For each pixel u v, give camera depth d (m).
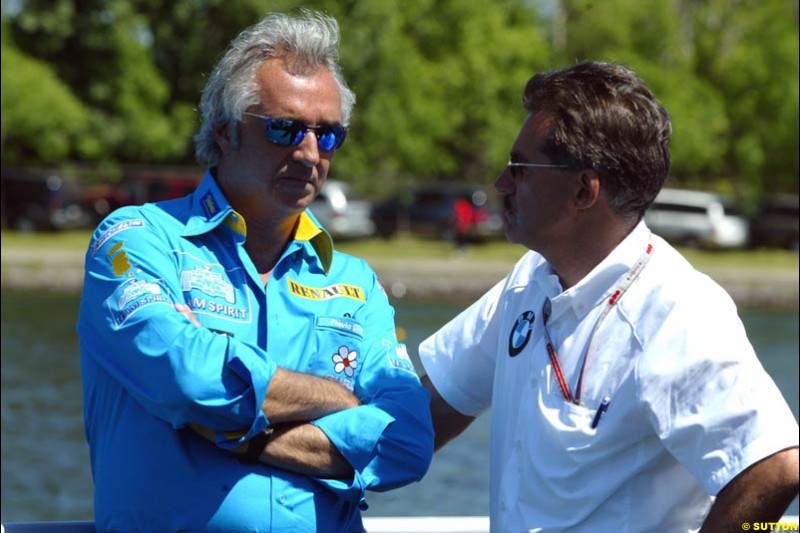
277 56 8.58
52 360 47.44
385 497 28.31
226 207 8.65
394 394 8.83
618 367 8.06
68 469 31.12
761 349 55.34
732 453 7.61
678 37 108.81
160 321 8.04
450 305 74.19
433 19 105.62
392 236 97.19
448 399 9.71
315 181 8.68
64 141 88.81
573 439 8.11
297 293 8.84
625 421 8.01
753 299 79.12
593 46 107.19
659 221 100.69
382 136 95.50
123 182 92.00
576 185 8.14
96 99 91.31
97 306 8.35
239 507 8.20
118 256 8.39
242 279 8.66
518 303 8.98
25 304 66.06
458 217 89.88
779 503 7.55
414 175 105.62
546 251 8.42
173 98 94.19
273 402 8.14
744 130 107.00
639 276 8.16
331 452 8.37
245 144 8.59
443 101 103.50
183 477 8.20
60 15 88.75
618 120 8.04
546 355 8.42
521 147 8.36
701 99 105.06
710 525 7.69
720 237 100.19
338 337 8.88
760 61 105.94
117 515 8.30
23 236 87.50
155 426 8.24
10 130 87.31
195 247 8.60
